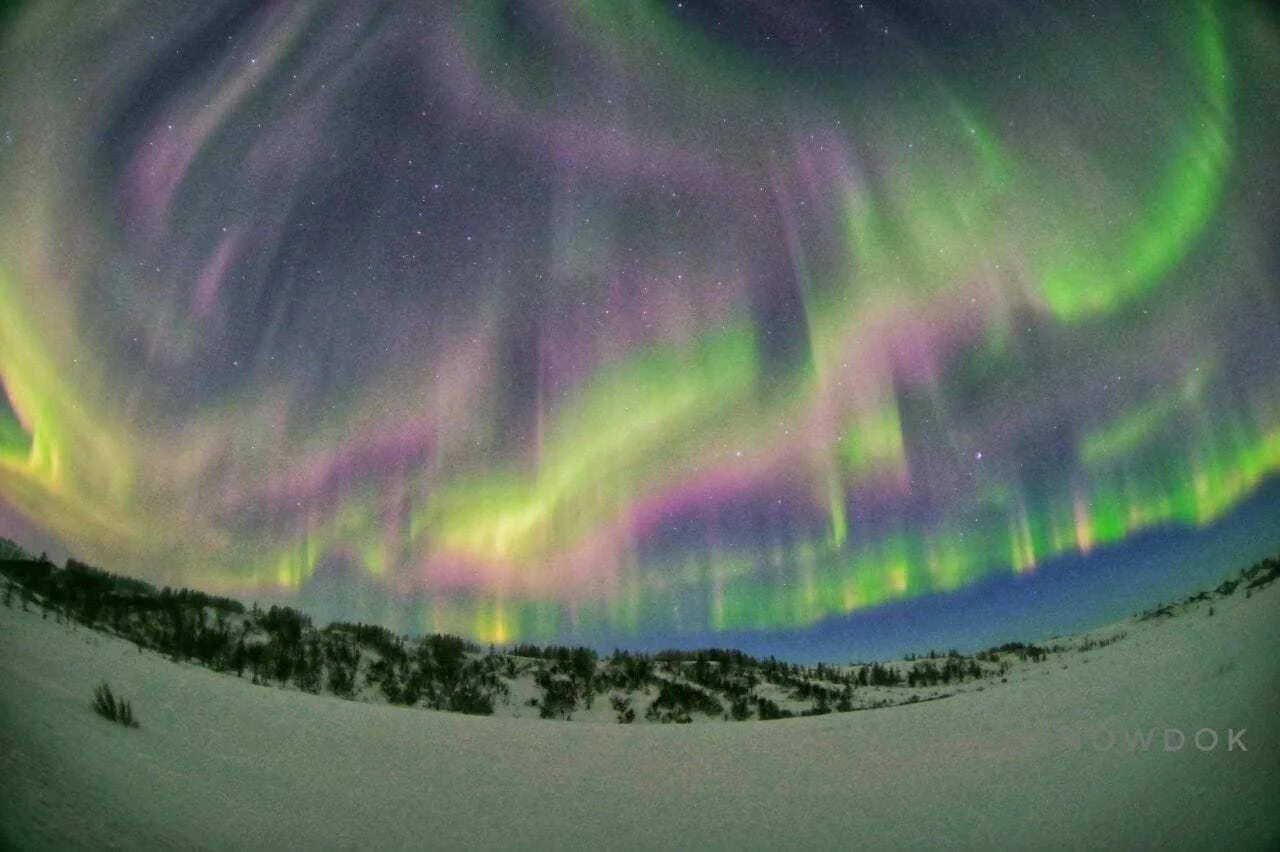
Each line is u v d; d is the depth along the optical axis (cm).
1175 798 976
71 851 613
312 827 899
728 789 1251
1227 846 816
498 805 1106
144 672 1461
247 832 825
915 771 1308
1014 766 1253
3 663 1139
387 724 1599
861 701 2461
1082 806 1019
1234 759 1069
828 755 1499
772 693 2594
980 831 980
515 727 1767
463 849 921
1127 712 1466
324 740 1340
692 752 1568
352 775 1155
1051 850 891
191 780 943
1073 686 1858
